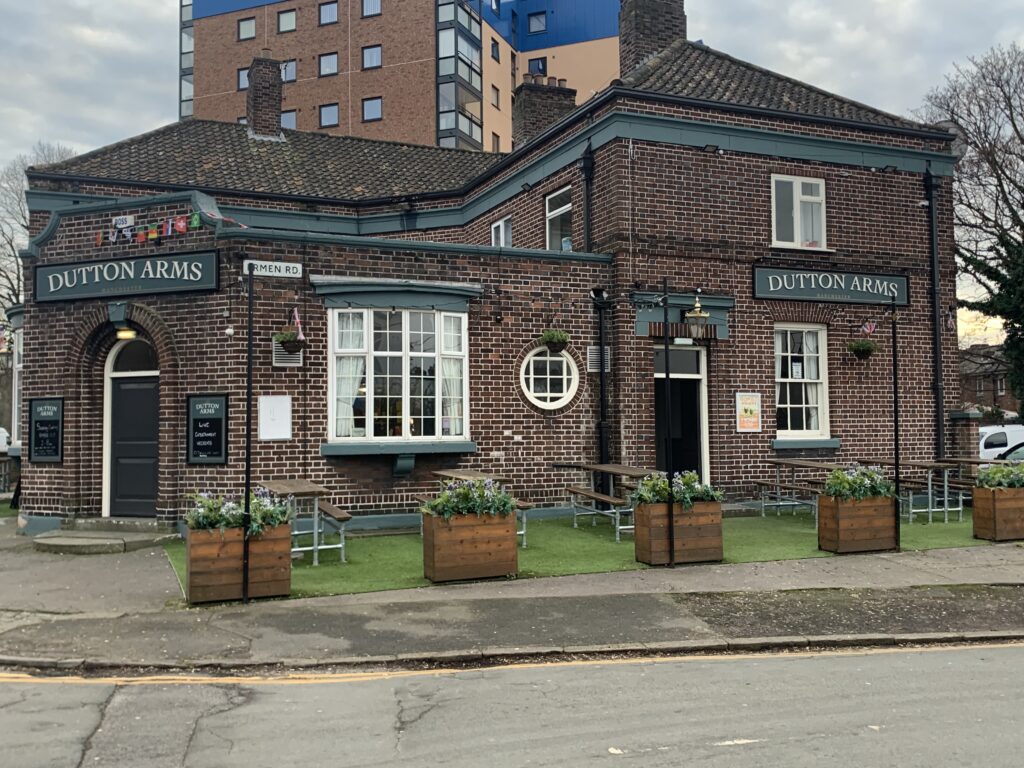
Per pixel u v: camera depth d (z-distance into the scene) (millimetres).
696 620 8438
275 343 12617
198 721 5781
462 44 47375
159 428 12695
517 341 14188
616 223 14422
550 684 6621
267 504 9445
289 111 48875
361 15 48000
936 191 16719
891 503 11781
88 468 13078
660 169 14703
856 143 16078
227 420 12406
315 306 12945
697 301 13086
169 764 5023
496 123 52812
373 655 7297
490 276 14062
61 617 8523
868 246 16125
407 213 19891
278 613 8617
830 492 11672
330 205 19469
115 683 6711
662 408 15547
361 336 13180
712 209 15016
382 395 13266
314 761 5055
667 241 14672
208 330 12570
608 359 14586
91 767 4980
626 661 7352
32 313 13336
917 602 9188
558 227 16656
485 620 8352
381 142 22750
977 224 31469
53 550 11773
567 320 14477
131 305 12797
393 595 9328
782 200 15688
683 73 16266
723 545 11844
